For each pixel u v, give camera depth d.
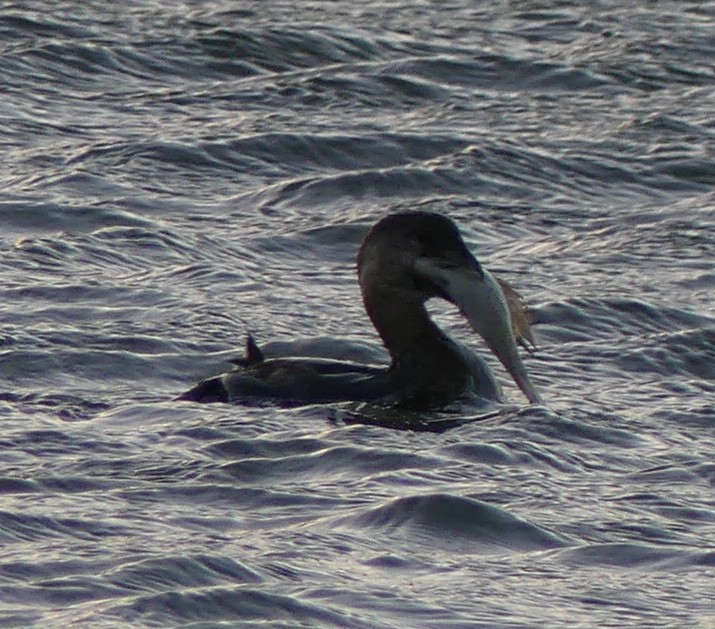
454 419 11.45
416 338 12.09
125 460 10.29
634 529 9.47
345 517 9.42
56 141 19.48
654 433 11.49
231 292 14.91
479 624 8.07
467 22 25.19
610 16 25.83
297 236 16.86
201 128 20.19
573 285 15.72
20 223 16.69
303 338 13.53
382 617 8.08
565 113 21.75
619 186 19.38
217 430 10.90
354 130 20.39
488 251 16.98
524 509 9.68
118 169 18.59
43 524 9.05
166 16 24.39
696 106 22.20
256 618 7.95
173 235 16.48
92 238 16.14
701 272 16.30
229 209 17.81
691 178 19.72
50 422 11.08
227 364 12.77
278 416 11.30
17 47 22.45
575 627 8.09
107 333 13.32
